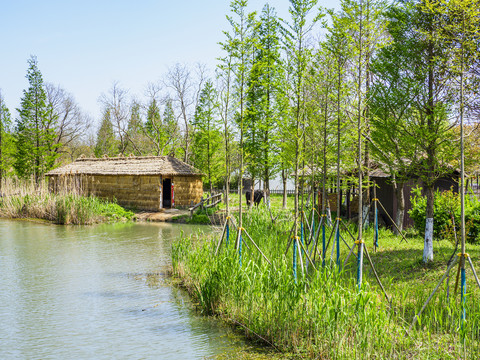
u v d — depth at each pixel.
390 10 11.30
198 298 9.70
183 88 48.19
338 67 10.84
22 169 42.22
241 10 10.80
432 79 10.70
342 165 15.53
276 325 7.35
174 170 30.98
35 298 10.09
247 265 8.70
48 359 6.79
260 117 23.70
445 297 7.34
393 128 11.13
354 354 6.05
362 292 6.53
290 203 35.56
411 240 14.31
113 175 32.28
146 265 13.66
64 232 21.56
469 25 7.70
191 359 6.70
